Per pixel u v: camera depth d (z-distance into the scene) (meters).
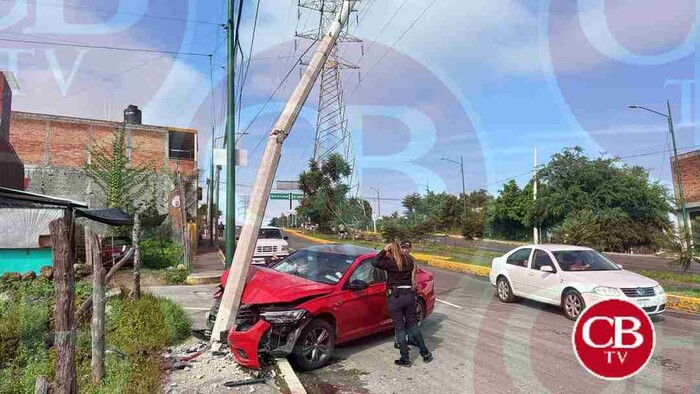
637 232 31.11
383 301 7.06
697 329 8.30
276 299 5.90
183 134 33.62
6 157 18.05
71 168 27.83
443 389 5.34
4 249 14.02
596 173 33.16
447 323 8.61
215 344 6.41
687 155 32.00
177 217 27.59
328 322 6.35
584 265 9.77
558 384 5.47
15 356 5.82
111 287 10.76
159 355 6.06
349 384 5.53
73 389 3.76
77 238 17.23
